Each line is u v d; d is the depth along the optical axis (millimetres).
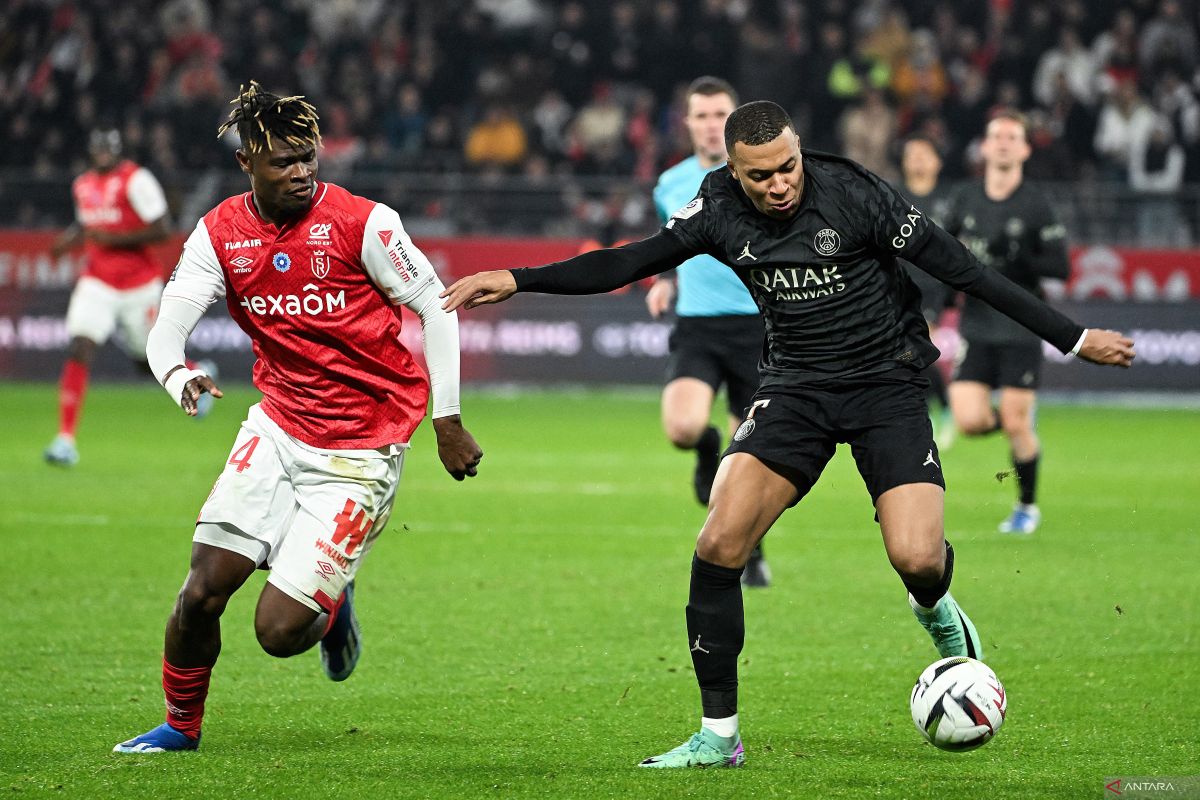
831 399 12875
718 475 12938
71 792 11648
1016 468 26203
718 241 12758
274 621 12719
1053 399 53406
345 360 12969
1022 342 25781
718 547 12492
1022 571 22516
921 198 32125
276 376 13172
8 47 63219
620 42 61344
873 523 27312
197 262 12992
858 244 12578
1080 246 52750
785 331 12969
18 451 35812
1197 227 53281
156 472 32312
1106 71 60594
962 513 28297
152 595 19969
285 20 64250
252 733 13719
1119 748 13227
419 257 12852
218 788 11812
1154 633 18281
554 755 12969
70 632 17812
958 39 61625
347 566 13016
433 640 17734
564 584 21250
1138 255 52562
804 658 16984
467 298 12367
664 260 12828
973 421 26281
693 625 12578
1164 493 30797
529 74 60781
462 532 25703
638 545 24516
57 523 25609
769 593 20766
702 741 12602
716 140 21672
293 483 13172
